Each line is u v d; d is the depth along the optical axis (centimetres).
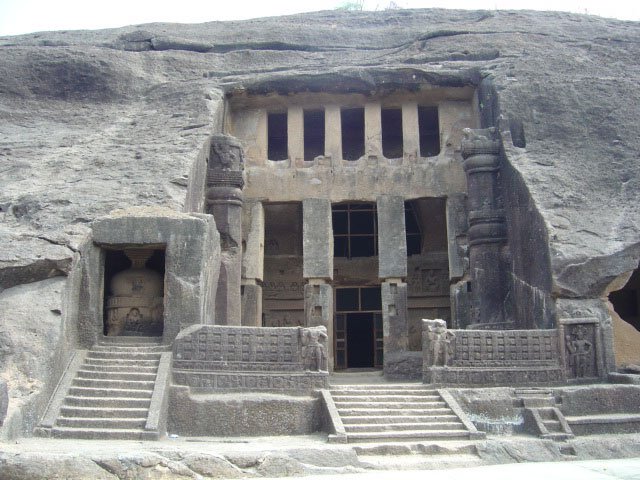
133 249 1597
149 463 983
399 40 2503
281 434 1371
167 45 2512
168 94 2247
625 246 1608
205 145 2006
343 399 1399
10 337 1304
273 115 2416
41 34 2745
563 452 1260
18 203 1606
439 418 1330
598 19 2641
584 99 2056
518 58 2247
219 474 1019
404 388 1466
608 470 1028
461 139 2250
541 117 2027
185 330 1467
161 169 1795
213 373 1433
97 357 1455
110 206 1616
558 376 1530
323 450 1123
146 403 1315
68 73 2292
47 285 1401
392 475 1012
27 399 1215
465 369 1504
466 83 2214
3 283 1393
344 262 2542
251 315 2120
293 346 1466
